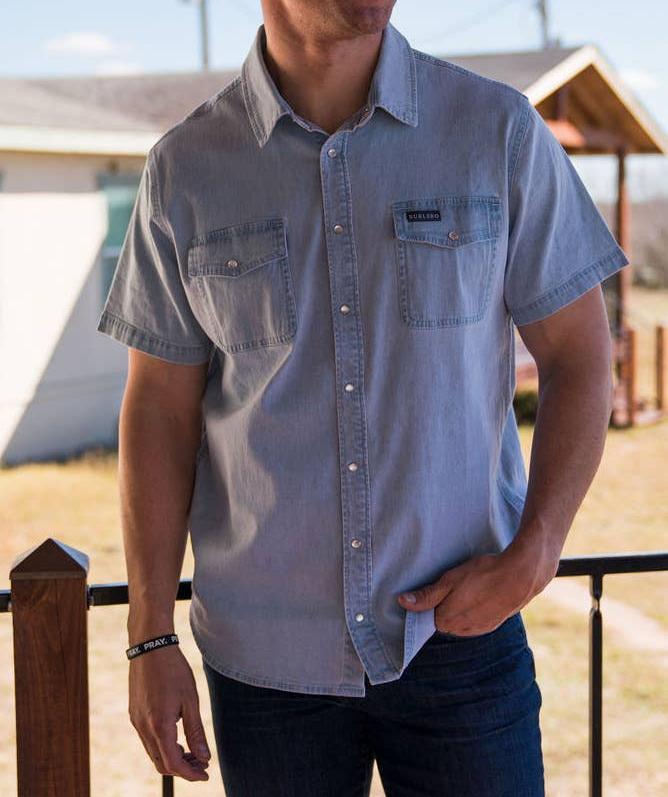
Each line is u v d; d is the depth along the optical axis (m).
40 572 1.67
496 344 1.65
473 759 1.64
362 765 1.75
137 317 1.74
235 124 1.63
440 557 1.62
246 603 1.67
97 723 5.29
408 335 1.55
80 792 1.71
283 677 1.66
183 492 1.76
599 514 9.88
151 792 4.64
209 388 1.73
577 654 6.17
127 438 1.76
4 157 10.54
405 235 1.54
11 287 10.77
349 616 1.61
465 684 1.64
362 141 1.56
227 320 1.63
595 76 13.41
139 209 1.72
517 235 1.60
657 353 14.27
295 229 1.58
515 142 1.57
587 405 1.61
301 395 1.59
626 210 14.53
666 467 11.56
